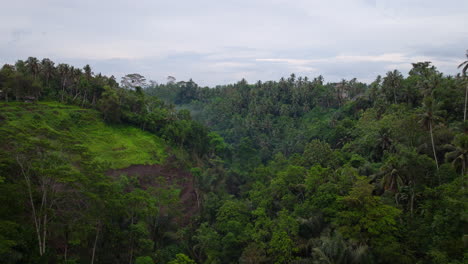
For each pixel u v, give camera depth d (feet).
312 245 121.90
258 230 148.36
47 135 137.59
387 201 126.11
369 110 301.84
